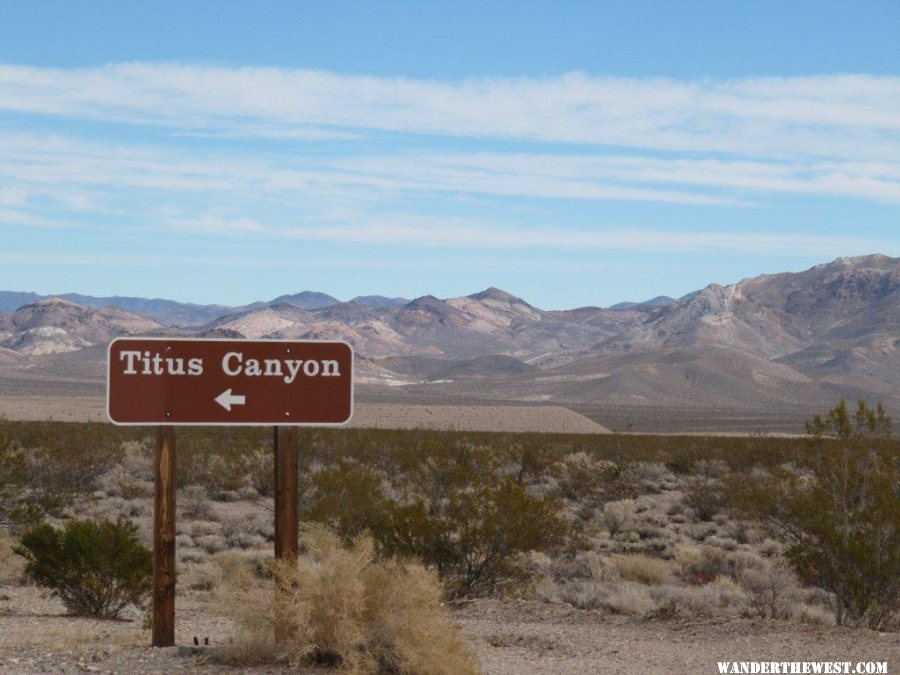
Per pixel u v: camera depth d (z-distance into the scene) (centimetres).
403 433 6819
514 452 4550
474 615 1528
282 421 992
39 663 897
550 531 1889
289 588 918
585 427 13175
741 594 1780
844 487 1599
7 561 1916
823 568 1520
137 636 1098
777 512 1711
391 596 926
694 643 1259
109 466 3772
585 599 1708
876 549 1497
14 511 2406
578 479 4088
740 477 3167
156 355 984
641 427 16038
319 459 4591
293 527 977
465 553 1794
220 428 6072
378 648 905
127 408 982
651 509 3644
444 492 2948
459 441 4844
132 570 1451
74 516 2812
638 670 1057
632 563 2233
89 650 962
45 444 4022
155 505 993
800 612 1602
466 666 904
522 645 1234
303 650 885
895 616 1539
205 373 989
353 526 1906
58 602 1544
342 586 909
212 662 904
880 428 1689
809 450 1727
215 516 3142
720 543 2797
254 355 994
